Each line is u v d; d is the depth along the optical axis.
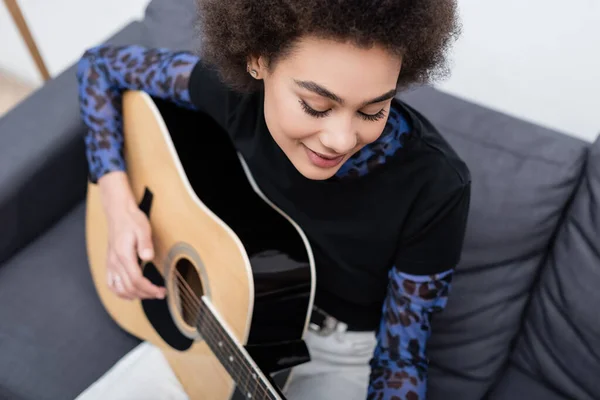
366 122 0.73
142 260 1.26
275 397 0.95
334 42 0.65
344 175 0.96
